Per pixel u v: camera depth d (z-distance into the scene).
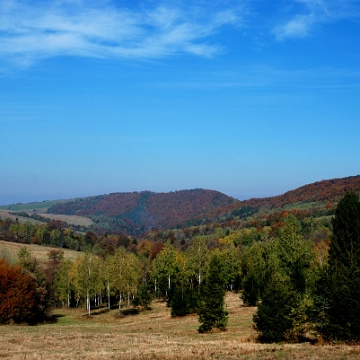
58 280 96.38
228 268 90.00
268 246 76.12
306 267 57.22
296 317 31.05
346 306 27.11
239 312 60.59
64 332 47.47
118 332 47.38
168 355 25.92
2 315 62.81
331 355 23.02
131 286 74.12
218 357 24.58
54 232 178.50
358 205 40.81
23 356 28.73
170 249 88.81
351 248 39.78
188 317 61.34
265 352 25.39
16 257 126.94
